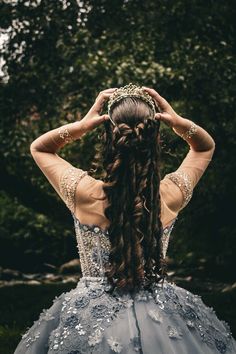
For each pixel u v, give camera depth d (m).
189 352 3.07
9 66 11.52
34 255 19.02
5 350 7.91
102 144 3.26
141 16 10.95
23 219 19.11
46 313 3.25
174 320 3.13
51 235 19.02
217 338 3.24
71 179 3.22
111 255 3.14
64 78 10.77
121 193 3.15
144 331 3.05
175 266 16.67
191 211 12.69
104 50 10.57
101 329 3.05
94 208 3.18
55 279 17.27
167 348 3.02
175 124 3.32
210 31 10.83
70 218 14.62
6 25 11.45
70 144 10.79
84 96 10.45
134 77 10.05
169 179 3.33
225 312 10.88
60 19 11.10
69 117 11.38
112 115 3.23
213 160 11.08
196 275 15.88
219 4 10.70
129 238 3.12
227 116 10.45
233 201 12.45
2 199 19.47
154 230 3.16
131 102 3.23
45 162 3.28
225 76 10.26
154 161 3.21
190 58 10.31
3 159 12.72
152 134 3.21
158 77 10.05
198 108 10.62
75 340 3.06
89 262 3.20
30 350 3.20
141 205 3.15
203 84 10.34
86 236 3.20
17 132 11.59
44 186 13.08
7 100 11.52
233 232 13.31
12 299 12.77
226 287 14.45
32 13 11.34
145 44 10.63
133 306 3.12
